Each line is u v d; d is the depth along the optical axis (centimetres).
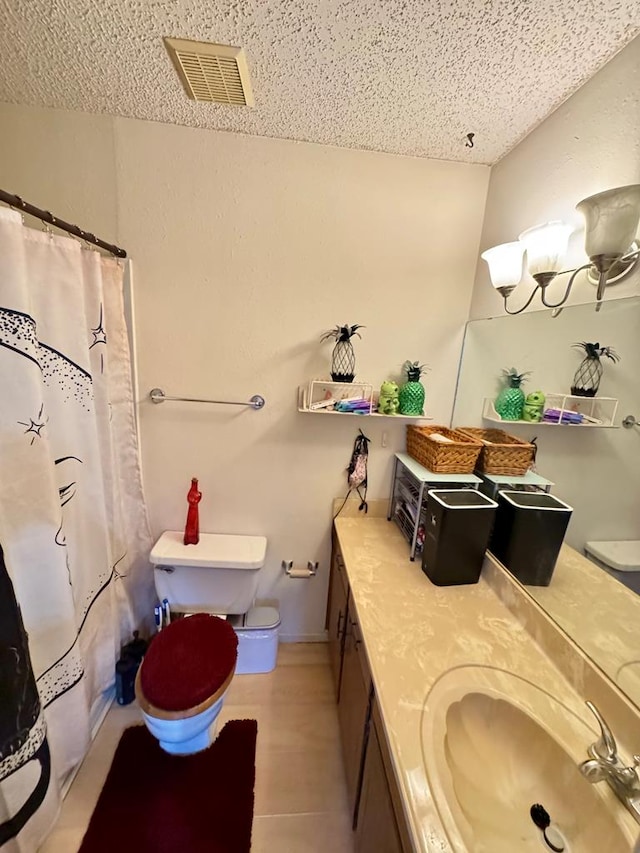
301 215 156
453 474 147
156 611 171
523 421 132
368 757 102
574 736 83
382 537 168
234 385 169
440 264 165
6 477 101
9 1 93
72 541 133
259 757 144
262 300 162
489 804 80
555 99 119
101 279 141
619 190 86
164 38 103
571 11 89
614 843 67
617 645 88
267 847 118
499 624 117
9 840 102
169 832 119
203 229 154
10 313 98
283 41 102
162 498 179
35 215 107
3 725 96
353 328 158
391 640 108
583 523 102
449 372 175
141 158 146
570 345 108
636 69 95
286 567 191
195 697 124
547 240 108
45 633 117
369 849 93
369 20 94
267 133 146
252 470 179
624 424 88
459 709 91
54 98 133
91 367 140
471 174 159
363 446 178
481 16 92
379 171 155
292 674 182
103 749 144
